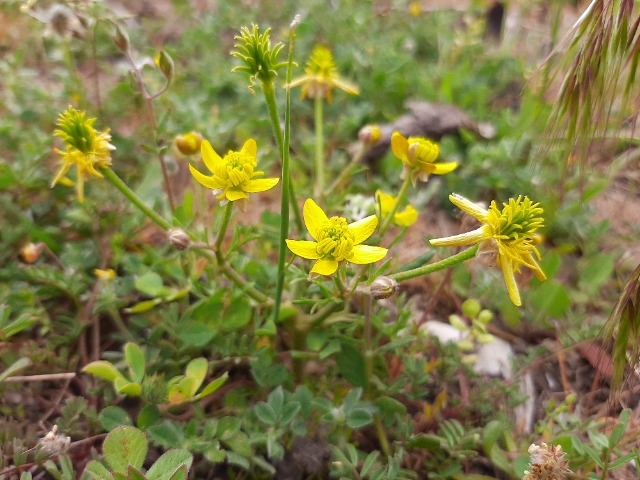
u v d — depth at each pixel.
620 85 0.13
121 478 0.10
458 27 0.37
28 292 0.16
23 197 0.20
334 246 0.11
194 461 0.14
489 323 0.19
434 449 0.14
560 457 0.12
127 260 0.17
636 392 0.17
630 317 0.12
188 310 0.15
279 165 0.23
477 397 0.16
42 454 0.12
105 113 0.23
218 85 0.27
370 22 0.34
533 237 0.11
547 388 0.17
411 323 0.17
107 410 0.13
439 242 0.11
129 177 0.21
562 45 0.13
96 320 0.17
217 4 0.35
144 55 0.28
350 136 0.26
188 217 0.17
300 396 0.13
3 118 0.23
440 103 0.27
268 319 0.14
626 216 0.23
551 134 0.14
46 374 0.16
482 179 0.23
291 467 0.14
